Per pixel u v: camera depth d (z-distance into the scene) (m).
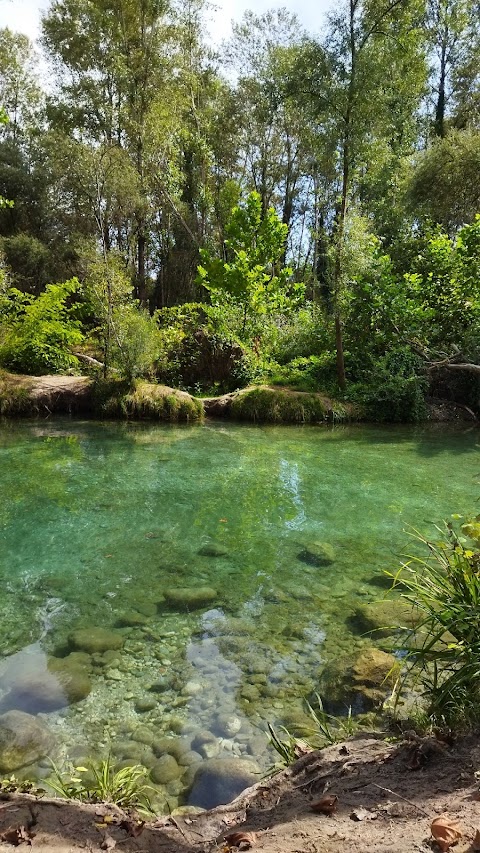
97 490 7.61
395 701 2.99
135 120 20.97
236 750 2.82
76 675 3.43
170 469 8.81
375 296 13.99
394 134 19.62
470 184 17.08
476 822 1.69
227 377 16.06
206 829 2.07
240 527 6.27
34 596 4.58
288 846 1.74
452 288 14.09
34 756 2.74
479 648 2.68
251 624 4.12
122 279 14.38
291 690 3.32
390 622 4.06
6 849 1.80
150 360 14.27
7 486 7.68
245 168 26.02
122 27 21.27
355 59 12.39
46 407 13.88
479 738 2.33
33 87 27.64
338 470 8.88
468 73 22.42
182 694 3.28
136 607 4.40
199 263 23.38
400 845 1.62
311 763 2.43
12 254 20.89
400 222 18.38
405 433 12.52
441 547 3.35
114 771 2.65
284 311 17.44
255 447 10.62
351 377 15.38
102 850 1.85
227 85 24.33
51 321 15.41
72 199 22.97
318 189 21.62
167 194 22.19
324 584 4.82
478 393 14.56
